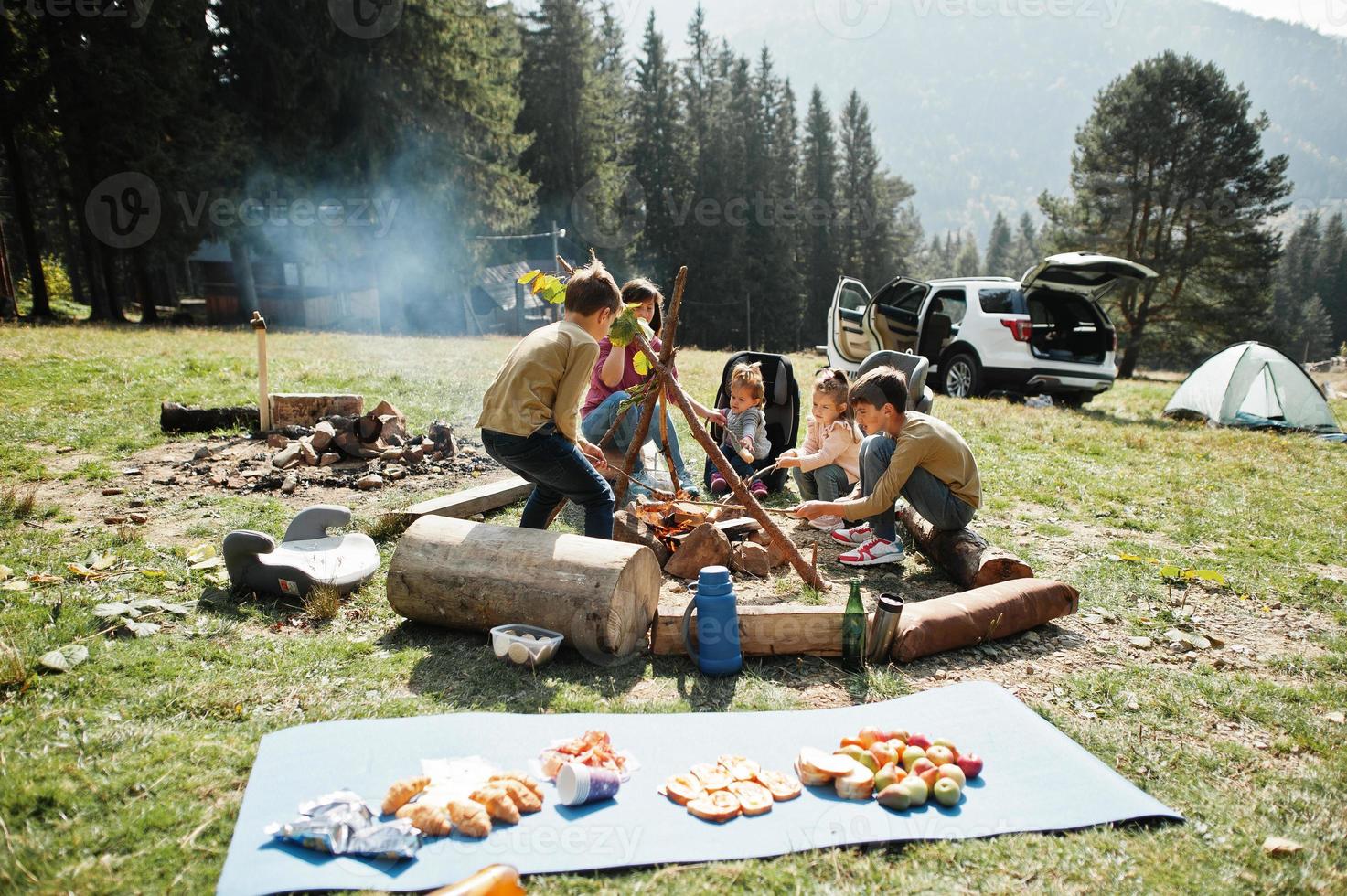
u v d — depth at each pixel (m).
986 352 13.12
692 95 60.72
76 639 3.54
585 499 4.24
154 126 24.11
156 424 7.65
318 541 4.63
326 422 6.95
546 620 3.64
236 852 2.29
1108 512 6.61
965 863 2.41
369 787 2.62
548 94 49.47
